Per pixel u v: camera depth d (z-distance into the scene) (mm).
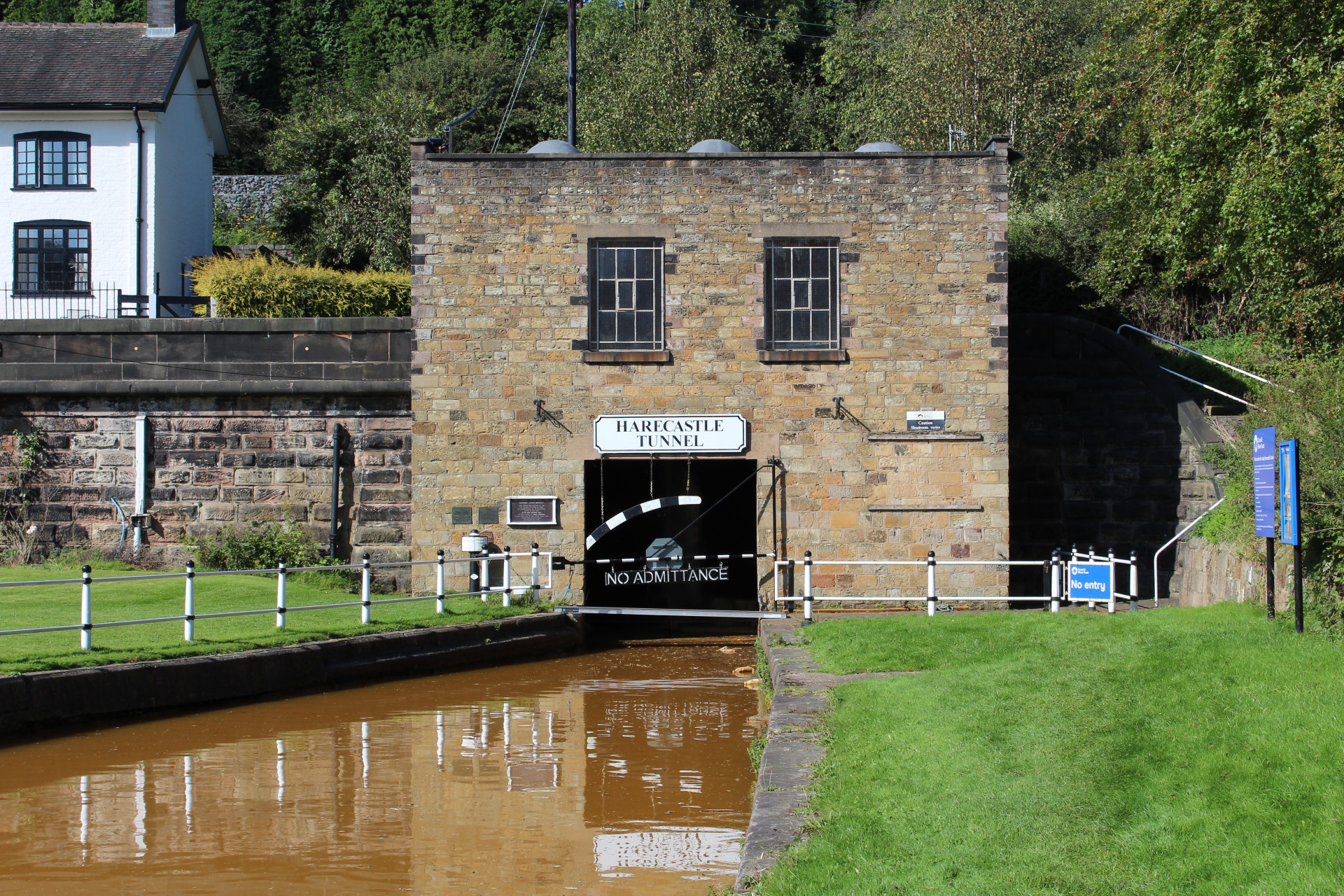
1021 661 10516
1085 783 6684
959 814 6359
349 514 19953
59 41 32531
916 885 5359
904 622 14281
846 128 42094
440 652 15438
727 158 18516
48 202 30562
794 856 5914
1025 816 6215
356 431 19984
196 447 20125
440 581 16531
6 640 12945
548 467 18469
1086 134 18672
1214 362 21406
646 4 47219
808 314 18547
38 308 30500
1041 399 21266
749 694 13953
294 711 12617
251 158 55031
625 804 9281
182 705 12359
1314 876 4961
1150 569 20984
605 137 38000
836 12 51812
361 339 20016
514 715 12672
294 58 61469
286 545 19609
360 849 8094
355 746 11156
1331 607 10383
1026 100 35594
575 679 15023
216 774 10008
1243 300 22828
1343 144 13234
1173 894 5055
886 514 18375
